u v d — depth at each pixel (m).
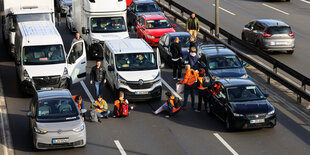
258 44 66.69
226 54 52.31
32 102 40.06
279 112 45.00
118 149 36.84
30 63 48.59
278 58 64.31
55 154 35.81
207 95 44.62
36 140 35.16
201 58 53.38
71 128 35.59
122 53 48.88
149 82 46.72
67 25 79.81
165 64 61.72
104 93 50.81
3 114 44.50
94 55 62.91
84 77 51.09
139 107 46.62
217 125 42.06
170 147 37.25
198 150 36.66
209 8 95.81
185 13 91.88
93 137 39.19
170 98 43.91
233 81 43.62
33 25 56.25
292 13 91.56
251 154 36.00
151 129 41.03
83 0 64.38
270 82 54.28
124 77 46.59
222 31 70.81
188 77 44.81
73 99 39.00
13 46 60.66
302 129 41.12
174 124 42.22
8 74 57.47
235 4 100.00
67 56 49.34
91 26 63.53
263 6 98.00
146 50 49.66
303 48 69.25
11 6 61.81
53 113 37.06
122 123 42.44
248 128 39.66
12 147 37.16
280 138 39.16
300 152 36.47
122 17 64.88
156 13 78.75
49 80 47.66
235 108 39.91
